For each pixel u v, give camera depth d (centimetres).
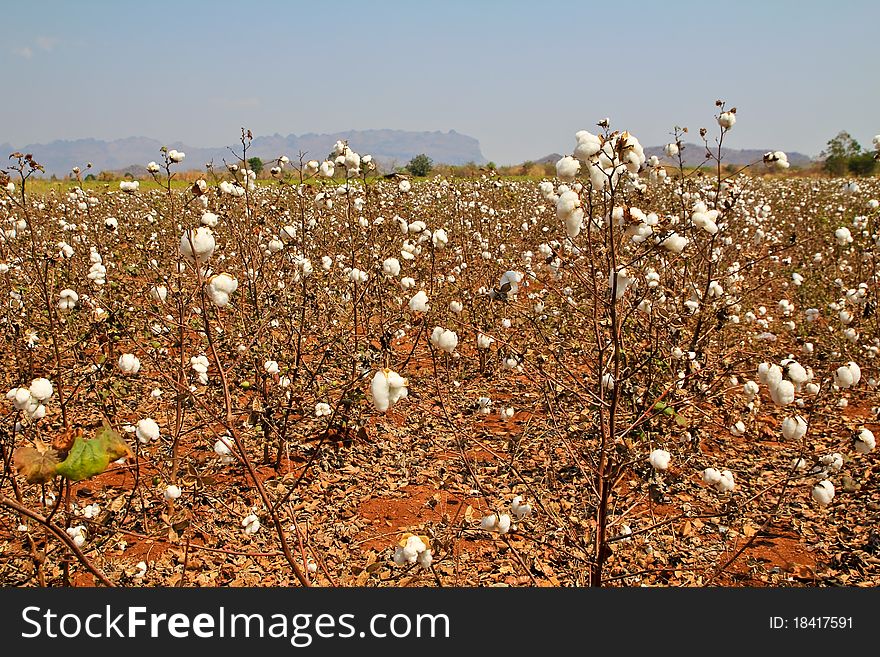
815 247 968
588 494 309
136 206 1005
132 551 297
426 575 271
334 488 365
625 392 308
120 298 475
